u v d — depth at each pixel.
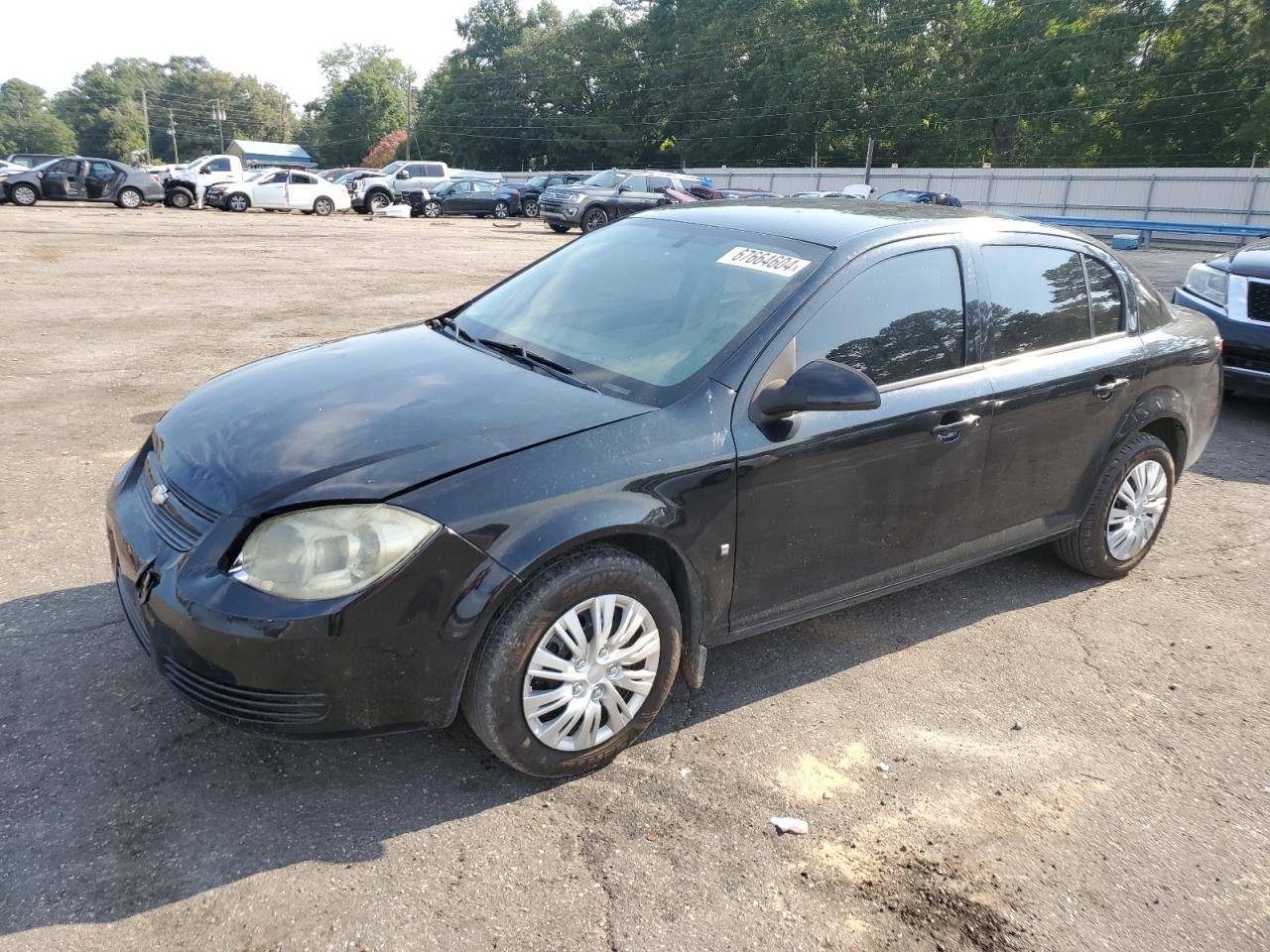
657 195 26.16
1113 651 3.89
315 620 2.38
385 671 2.47
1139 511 4.42
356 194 33.97
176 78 150.25
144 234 19.42
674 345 3.20
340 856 2.49
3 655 3.29
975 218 3.85
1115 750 3.22
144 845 2.48
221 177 32.22
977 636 3.95
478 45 86.31
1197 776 3.10
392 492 2.47
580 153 76.62
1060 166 54.78
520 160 84.12
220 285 12.36
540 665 2.66
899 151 60.88
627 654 2.83
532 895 2.41
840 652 3.76
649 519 2.74
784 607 3.26
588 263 3.89
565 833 2.64
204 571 2.46
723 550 2.99
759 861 2.59
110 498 3.05
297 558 2.41
